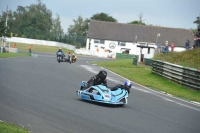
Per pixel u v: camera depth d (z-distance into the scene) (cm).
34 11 18300
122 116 1828
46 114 1645
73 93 2500
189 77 3791
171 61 5806
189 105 2742
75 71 4556
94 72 4753
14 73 3462
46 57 7850
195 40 6562
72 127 1448
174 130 1655
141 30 13862
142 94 3045
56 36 15588
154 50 7125
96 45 13775
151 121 1806
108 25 14062
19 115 1561
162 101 2747
